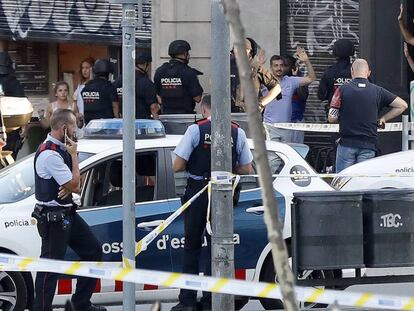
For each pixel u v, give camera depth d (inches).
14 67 2138.3
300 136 1715.1
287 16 2080.5
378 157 1413.6
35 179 1053.8
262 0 2059.5
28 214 1095.6
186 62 1691.7
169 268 1127.0
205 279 765.9
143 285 1133.7
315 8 2079.2
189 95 1683.1
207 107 1106.1
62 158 1042.1
